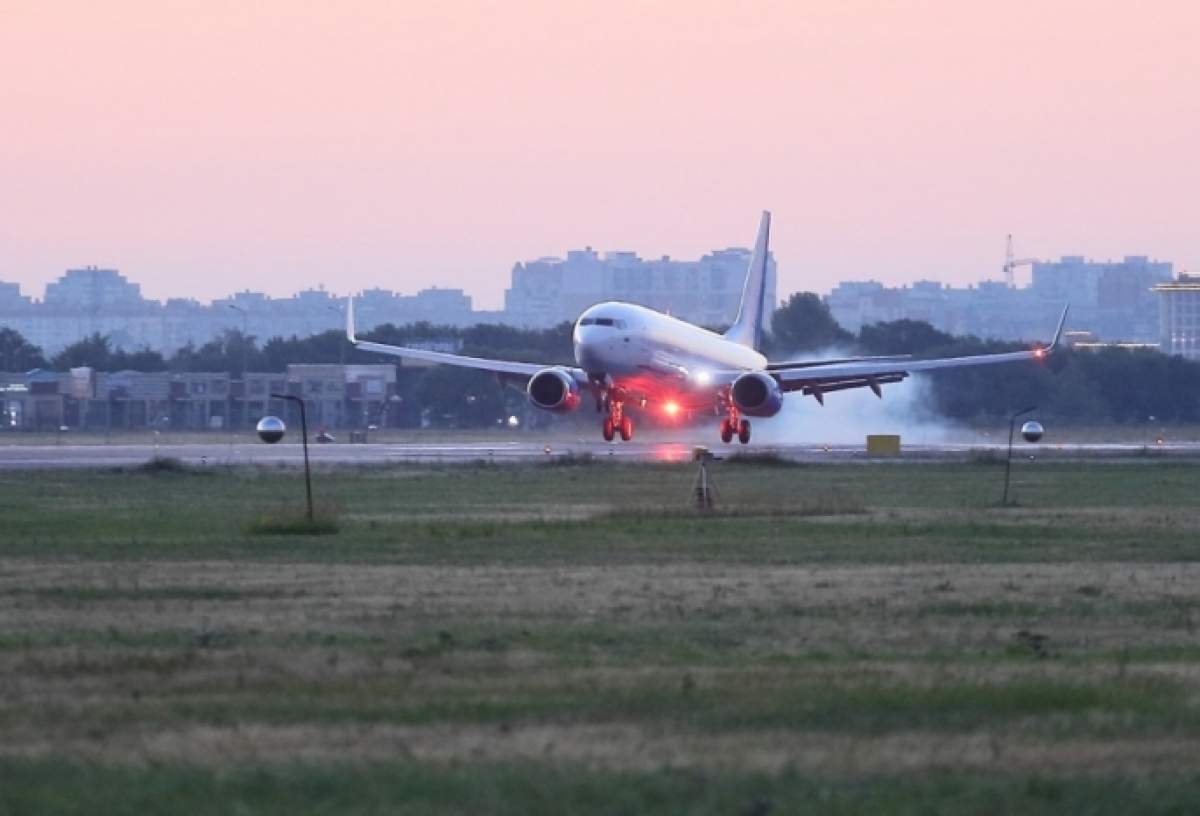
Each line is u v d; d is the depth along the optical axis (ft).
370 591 384.47
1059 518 601.21
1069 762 211.61
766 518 592.60
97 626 329.72
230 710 242.78
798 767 208.13
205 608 355.97
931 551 478.18
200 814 185.68
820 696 251.19
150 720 236.22
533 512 629.51
